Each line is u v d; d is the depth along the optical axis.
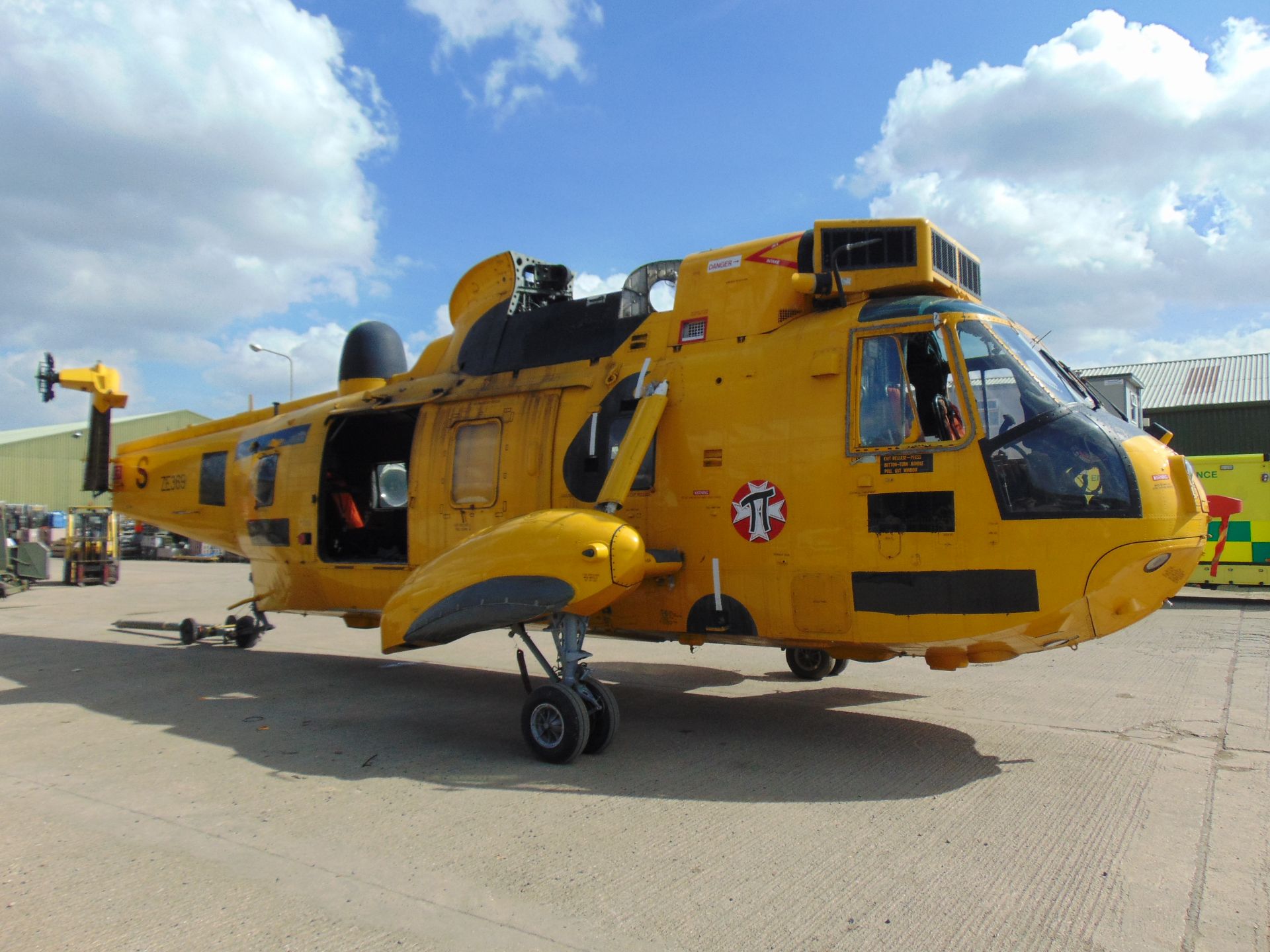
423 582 5.73
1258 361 32.03
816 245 5.80
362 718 6.60
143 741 5.86
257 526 9.10
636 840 3.97
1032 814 4.31
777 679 8.20
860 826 4.15
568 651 5.38
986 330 5.14
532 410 6.82
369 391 8.59
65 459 46.12
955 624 4.86
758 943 2.99
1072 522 4.63
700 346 6.13
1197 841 3.93
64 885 3.51
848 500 5.17
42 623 12.84
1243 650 9.55
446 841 3.97
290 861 3.75
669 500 5.90
